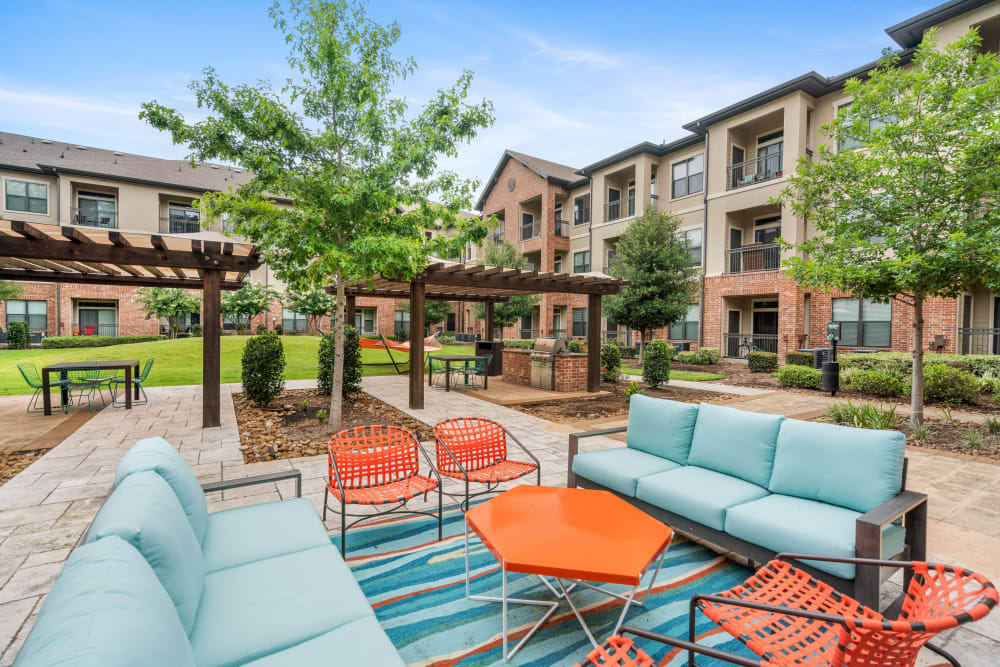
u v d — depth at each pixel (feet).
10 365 40.11
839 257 21.21
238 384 34.22
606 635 7.50
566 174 81.87
